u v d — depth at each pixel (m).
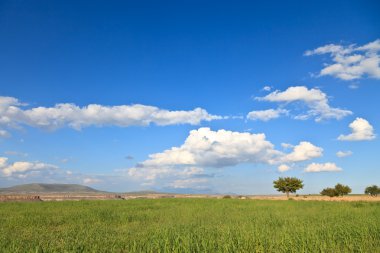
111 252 13.17
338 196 102.81
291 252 12.86
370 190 118.25
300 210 35.31
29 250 12.48
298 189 99.25
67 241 14.77
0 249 12.84
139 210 35.16
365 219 21.31
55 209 35.31
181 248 13.08
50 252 12.71
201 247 13.41
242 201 57.22
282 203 50.31
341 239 15.09
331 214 28.20
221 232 16.62
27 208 37.12
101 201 55.81
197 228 18.36
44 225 22.44
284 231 16.20
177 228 18.41
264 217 25.98
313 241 13.80
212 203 50.31
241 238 14.15
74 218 26.27
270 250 13.07
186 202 53.31
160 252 12.96
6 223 22.58
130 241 14.81
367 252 13.06
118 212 31.72
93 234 17.28
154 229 18.83
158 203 49.84
